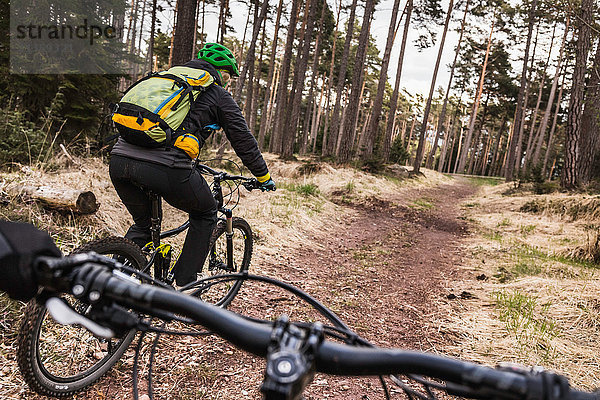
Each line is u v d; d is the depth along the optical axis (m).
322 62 47.19
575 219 11.93
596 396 0.73
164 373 2.89
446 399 3.09
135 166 2.75
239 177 3.56
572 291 5.47
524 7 32.41
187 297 0.92
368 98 62.12
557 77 40.38
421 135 29.22
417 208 13.85
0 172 4.96
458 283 6.09
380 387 3.18
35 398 2.41
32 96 7.25
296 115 23.05
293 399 0.65
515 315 4.70
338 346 0.82
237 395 2.80
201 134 2.96
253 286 4.68
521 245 9.05
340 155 20.61
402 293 5.44
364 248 7.77
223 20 30.98
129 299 0.92
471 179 38.34
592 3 14.48
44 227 4.11
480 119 60.75
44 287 0.91
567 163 15.95
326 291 5.07
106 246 2.71
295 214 8.52
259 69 36.78
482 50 43.88
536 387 0.67
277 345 0.79
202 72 2.94
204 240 3.25
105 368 2.69
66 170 5.59
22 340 2.21
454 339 4.18
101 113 7.85
